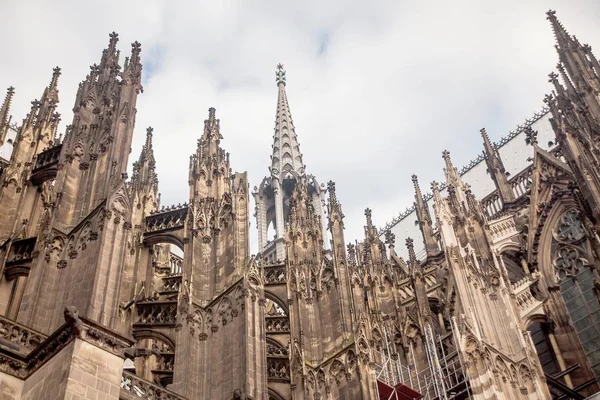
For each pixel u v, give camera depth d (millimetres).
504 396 43188
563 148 59000
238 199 48250
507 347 47125
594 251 53219
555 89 65250
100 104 48344
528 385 45156
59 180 43719
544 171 63375
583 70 66250
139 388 30812
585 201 55969
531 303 57469
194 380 40156
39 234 41938
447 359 50469
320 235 52375
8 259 45156
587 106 62719
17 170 51500
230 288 43031
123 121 45562
